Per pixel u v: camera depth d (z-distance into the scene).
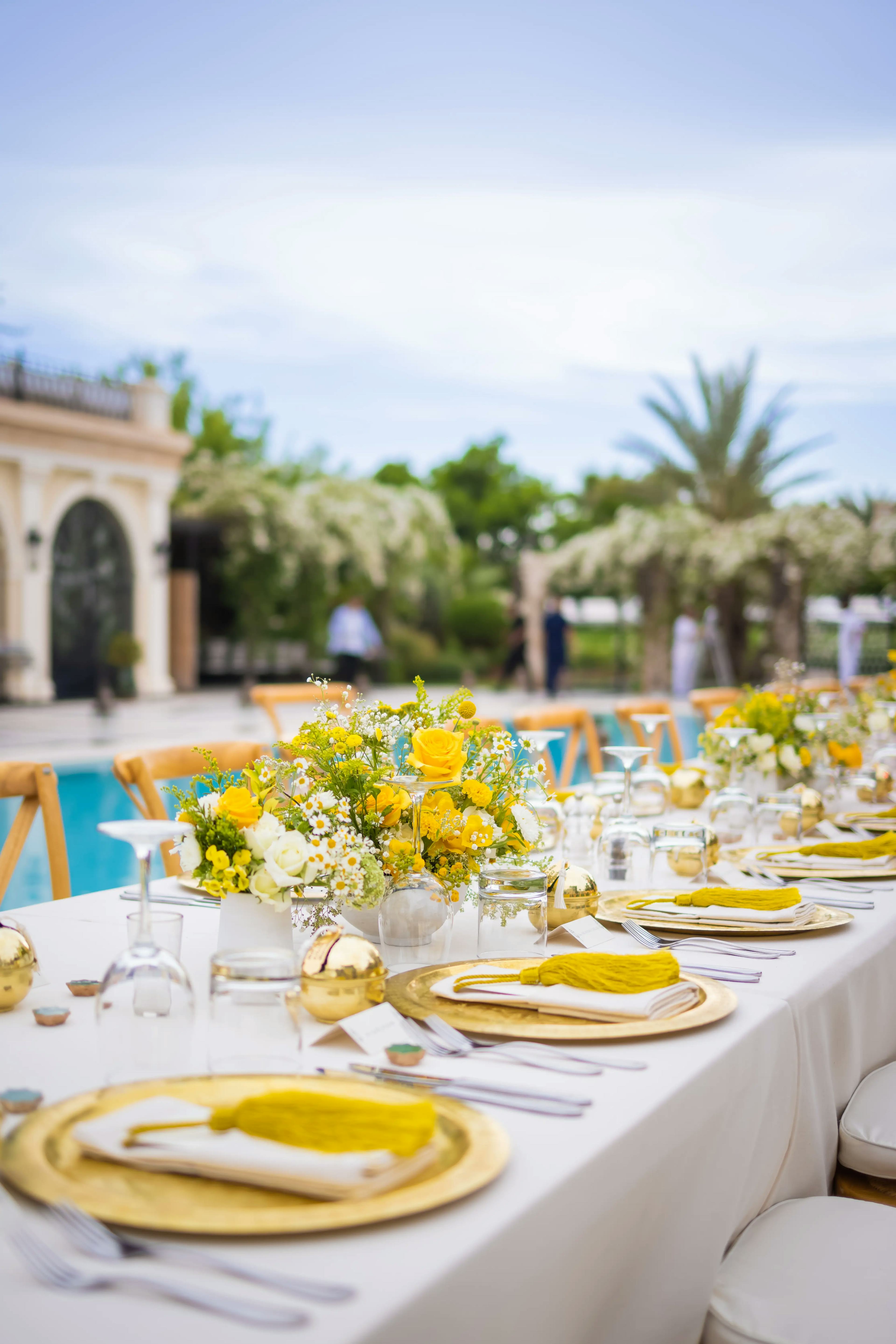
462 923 1.74
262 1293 0.70
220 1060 1.01
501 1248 0.79
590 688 23.08
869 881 2.10
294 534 18.55
